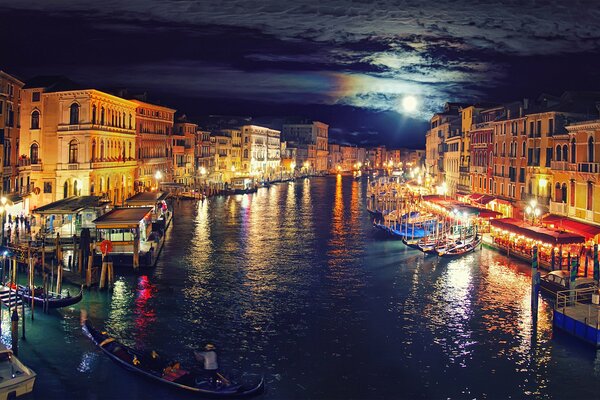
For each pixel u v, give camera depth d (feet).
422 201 248.52
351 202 308.19
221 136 413.80
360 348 86.74
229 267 137.18
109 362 80.43
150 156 276.41
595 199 133.39
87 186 190.80
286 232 193.57
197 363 79.66
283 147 565.53
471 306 106.52
